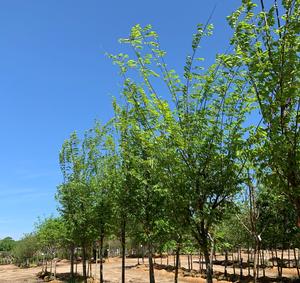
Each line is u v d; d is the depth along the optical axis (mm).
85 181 25609
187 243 11164
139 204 16719
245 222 22062
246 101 8742
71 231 26250
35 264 85250
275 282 31031
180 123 8984
